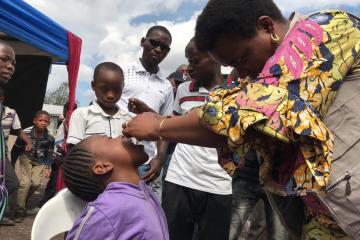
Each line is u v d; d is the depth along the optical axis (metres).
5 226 4.64
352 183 1.14
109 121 2.45
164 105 2.97
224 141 1.29
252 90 1.16
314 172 1.12
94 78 2.45
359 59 1.21
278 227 2.28
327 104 1.17
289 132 1.12
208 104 1.21
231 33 1.23
